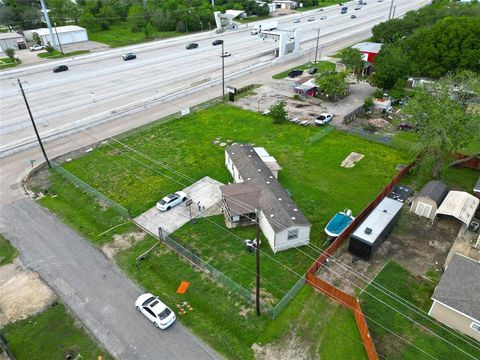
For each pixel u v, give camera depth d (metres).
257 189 35.44
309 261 30.34
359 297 27.11
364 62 69.88
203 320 25.55
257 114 56.94
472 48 59.06
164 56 87.94
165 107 60.16
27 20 114.19
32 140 49.41
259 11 134.25
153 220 35.06
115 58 87.00
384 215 32.22
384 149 46.41
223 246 31.83
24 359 23.19
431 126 36.75
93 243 32.50
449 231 33.25
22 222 35.19
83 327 25.16
